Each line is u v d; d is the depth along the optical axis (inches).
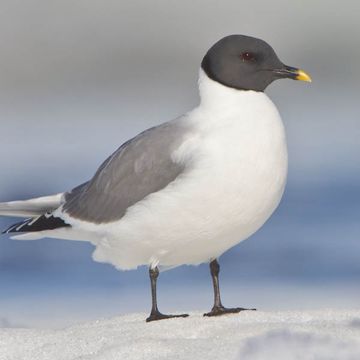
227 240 410.0
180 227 402.9
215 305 420.5
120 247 425.1
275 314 401.4
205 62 424.8
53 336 384.2
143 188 419.5
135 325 390.0
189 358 328.5
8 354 369.1
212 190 394.6
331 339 335.9
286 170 407.8
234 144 397.1
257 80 421.4
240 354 327.6
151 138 422.6
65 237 462.9
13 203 478.0
